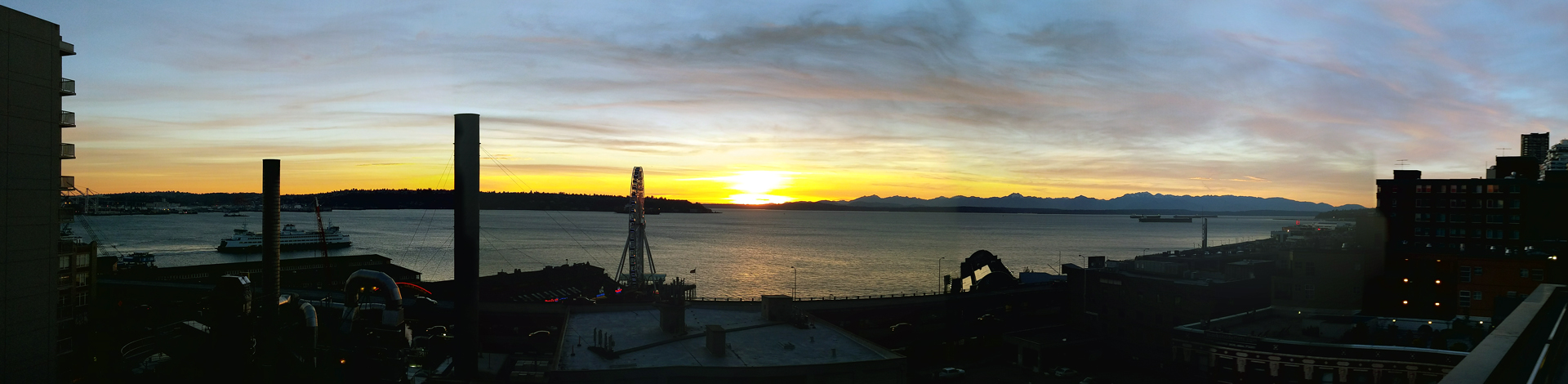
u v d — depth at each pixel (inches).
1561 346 910.4
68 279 3181.6
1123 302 3887.8
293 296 3267.7
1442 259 3976.4
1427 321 3043.8
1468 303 3907.5
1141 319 3762.3
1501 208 4773.6
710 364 2348.7
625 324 2940.5
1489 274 3878.0
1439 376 2411.4
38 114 2450.8
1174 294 3572.8
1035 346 3919.8
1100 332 4028.1
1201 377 2977.4
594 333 2721.5
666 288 6407.5
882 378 2380.7
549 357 3262.8
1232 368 2871.6
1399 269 4023.1
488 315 3754.9
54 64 2509.8
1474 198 4857.3
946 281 6604.3
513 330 3737.7
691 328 2856.8
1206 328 3137.3
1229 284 3513.8
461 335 3097.9
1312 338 2955.2
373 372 2901.1
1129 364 3811.5
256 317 2908.5
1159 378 3609.7
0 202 2327.8
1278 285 3774.6
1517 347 630.5
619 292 6013.8
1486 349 595.5
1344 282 3762.3
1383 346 2556.6
